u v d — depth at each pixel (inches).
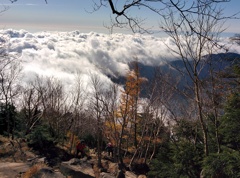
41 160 644.1
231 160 415.5
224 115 482.3
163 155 626.8
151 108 874.1
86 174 580.1
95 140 1170.6
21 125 1014.4
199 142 622.8
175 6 94.8
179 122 637.3
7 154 649.0
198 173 517.7
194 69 409.7
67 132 1043.3
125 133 1056.8
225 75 446.3
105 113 880.3
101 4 100.6
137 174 862.5
